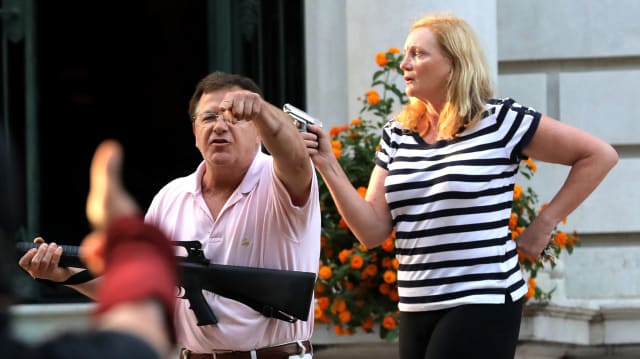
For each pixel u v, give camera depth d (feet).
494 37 70.23
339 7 74.18
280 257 40.70
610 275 75.97
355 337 60.85
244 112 36.55
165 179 103.24
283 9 74.84
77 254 39.81
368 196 46.75
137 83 105.29
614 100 76.07
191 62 104.47
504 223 44.32
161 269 17.62
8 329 17.02
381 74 63.36
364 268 56.54
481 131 44.42
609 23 75.77
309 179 39.14
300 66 74.84
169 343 17.49
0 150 17.11
